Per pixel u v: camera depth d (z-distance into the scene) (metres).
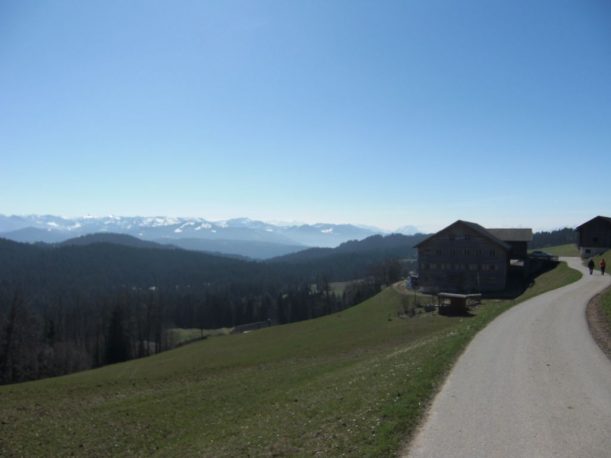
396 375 20.98
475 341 25.88
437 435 12.73
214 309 178.38
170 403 35.06
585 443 11.95
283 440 15.39
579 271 69.62
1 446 29.34
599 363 20.06
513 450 11.64
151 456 23.17
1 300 151.25
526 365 20.08
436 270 96.94
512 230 108.88
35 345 102.19
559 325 29.33
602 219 101.25
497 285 92.38
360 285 171.75
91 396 42.84
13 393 45.59
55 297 188.62
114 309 111.88
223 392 36.19
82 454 27.02
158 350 123.38
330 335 65.50
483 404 15.14
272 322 170.88
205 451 18.70
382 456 11.73
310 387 28.45
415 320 66.56
